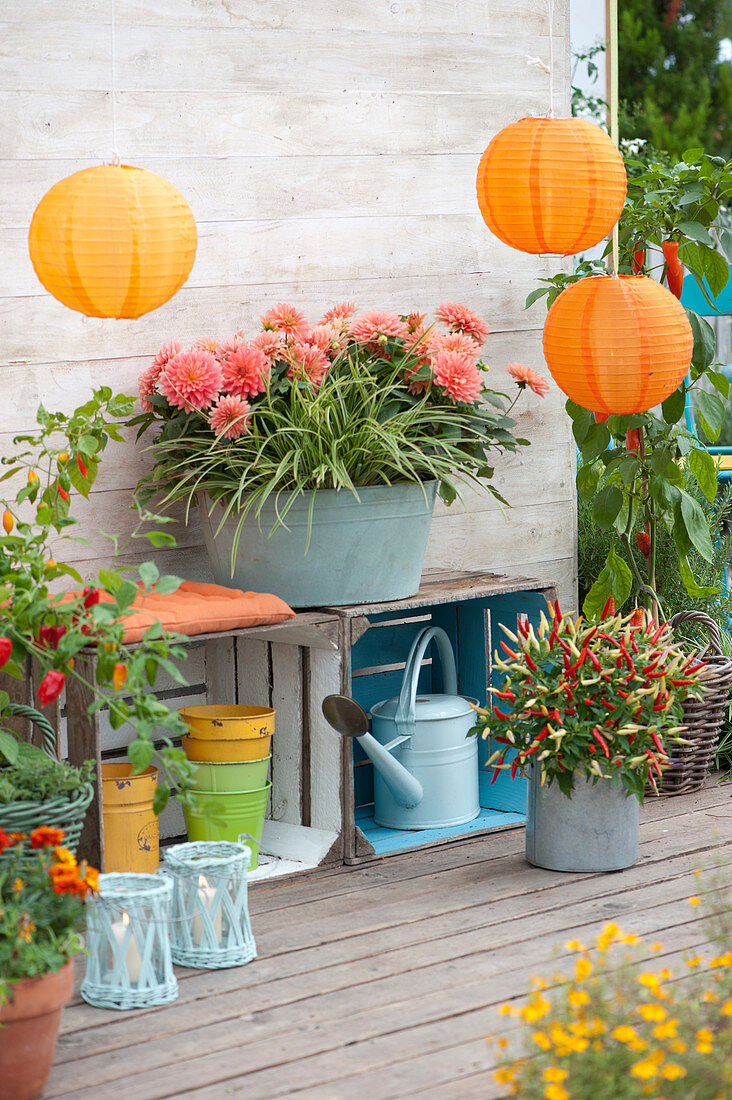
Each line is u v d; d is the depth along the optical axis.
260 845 3.39
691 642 4.17
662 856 3.29
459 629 3.88
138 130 3.40
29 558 2.76
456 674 3.81
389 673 3.96
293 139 3.65
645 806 3.73
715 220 4.05
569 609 4.29
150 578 2.54
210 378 3.18
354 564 3.27
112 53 3.34
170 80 3.44
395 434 3.22
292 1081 2.20
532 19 4.07
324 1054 2.29
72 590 3.38
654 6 10.40
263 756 3.21
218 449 3.24
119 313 2.91
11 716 3.10
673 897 2.99
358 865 3.30
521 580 3.68
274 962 2.69
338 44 3.70
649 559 4.16
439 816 3.58
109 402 3.05
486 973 2.60
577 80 5.34
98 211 2.80
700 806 3.73
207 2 3.48
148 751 2.49
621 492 3.97
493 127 4.01
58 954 2.19
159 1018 2.45
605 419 3.98
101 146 3.34
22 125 3.22
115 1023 2.43
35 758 2.80
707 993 2.30
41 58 3.24
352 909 2.98
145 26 3.39
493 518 4.10
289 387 3.25
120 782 3.04
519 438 3.83
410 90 3.84
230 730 3.14
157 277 2.87
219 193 3.54
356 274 3.79
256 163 3.59
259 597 3.13
